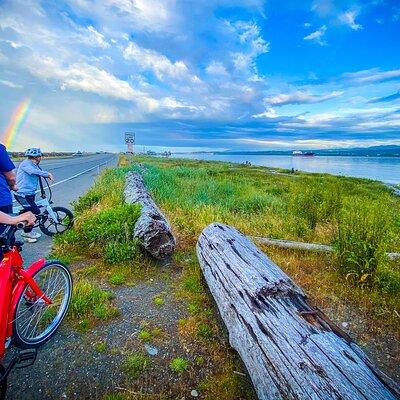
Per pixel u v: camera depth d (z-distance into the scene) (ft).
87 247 18.92
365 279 15.51
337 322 13.03
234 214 31.19
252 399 8.87
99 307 12.64
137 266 17.17
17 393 8.73
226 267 12.73
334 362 7.32
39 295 10.46
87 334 11.26
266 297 10.16
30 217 9.23
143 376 9.50
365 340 12.00
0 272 8.76
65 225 22.39
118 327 11.75
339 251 17.20
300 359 7.54
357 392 6.56
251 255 13.28
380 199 19.31
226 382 9.39
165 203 32.24
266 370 8.04
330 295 14.96
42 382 9.12
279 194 50.01
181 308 13.33
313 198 26.76
